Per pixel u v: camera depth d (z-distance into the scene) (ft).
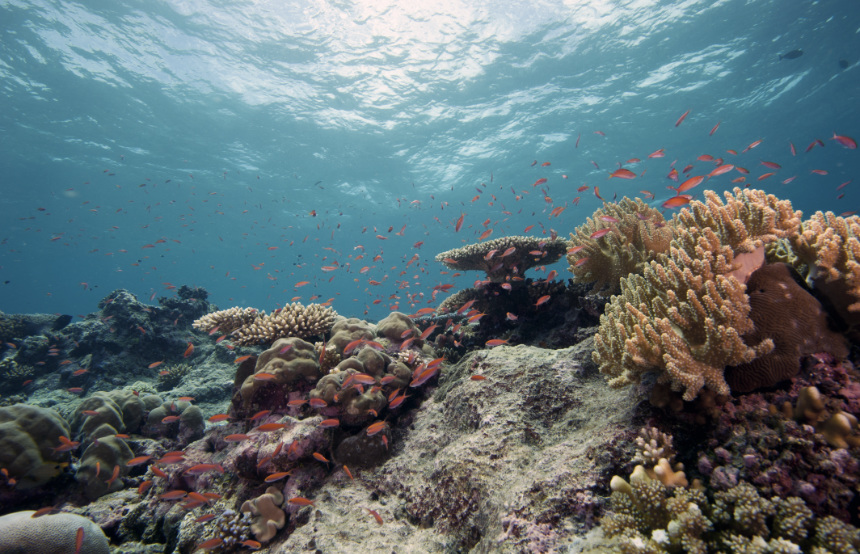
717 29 60.80
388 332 20.12
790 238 9.29
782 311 7.98
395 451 13.43
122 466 16.84
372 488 12.14
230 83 74.08
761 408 7.42
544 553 7.03
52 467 14.79
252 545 11.04
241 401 16.38
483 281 23.71
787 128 90.89
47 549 10.75
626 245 16.58
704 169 107.45
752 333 7.99
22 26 58.90
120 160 101.71
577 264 18.28
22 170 104.47
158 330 34.35
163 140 92.27
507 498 8.67
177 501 14.33
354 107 81.05
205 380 28.53
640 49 65.21
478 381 13.34
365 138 92.94
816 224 9.08
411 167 108.99
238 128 88.28
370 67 70.13
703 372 7.61
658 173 110.22
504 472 9.71
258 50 66.18
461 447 11.05
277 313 21.36
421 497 10.85
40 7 56.18
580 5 57.72
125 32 61.67
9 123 82.64
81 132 87.35
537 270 27.91
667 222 16.80
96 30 60.95
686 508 6.17
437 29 62.13
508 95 77.00
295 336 19.69
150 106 79.41
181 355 33.83
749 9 57.16
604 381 11.40
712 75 71.51
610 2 56.95
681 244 10.75
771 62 68.13
